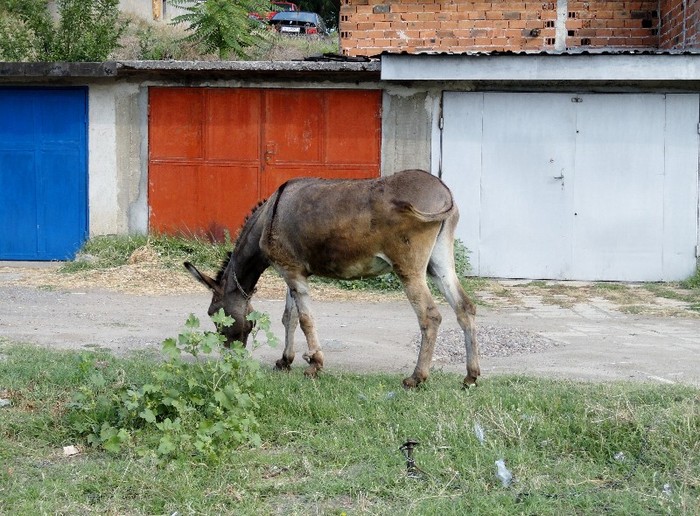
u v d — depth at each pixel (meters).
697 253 12.39
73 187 13.32
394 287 11.24
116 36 16.72
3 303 9.77
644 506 4.02
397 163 12.75
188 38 18.56
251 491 4.26
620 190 12.43
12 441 4.95
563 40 14.51
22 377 5.89
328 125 12.85
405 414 5.21
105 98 13.12
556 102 12.41
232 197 13.10
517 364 6.99
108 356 6.66
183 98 13.04
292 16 29.80
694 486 4.20
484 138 12.55
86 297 10.34
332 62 11.96
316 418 5.28
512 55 11.49
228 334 6.67
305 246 6.08
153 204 13.21
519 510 4.01
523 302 10.74
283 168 12.98
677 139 12.30
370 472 4.46
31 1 16.53
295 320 6.63
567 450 4.74
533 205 12.57
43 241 13.39
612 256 12.53
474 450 4.64
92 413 5.12
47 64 12.35
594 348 7.75
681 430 4.72
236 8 18.25
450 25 14.58
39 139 13.26
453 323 9.15
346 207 5.86
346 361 7.17
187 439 4.71
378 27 14.69
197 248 12.62
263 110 12.95
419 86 12.57
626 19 14.46
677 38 13.39
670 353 7.52
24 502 4.09
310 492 4.24
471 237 12.70
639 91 12.27
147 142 13.13
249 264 6.59
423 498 4.11
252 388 5.49
